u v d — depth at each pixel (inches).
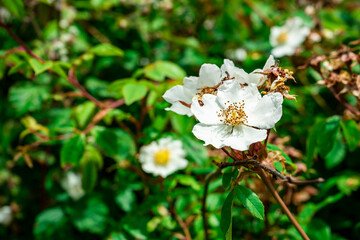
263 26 25.1
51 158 22.1
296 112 20.2
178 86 12.9
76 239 20.8
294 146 19.6
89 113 17.5
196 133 12.3
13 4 17.4
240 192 12.2
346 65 14.9
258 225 16.5
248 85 12.6
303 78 20.3
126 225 16.4
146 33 23.2
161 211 16.8
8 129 22.5
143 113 18.2
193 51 23.1
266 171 12.2
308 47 21.8
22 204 23.5
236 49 23.9
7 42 22.4
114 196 19.9
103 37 22.7
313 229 16.4
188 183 16.4
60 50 20.9
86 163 17.3
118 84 16.9
